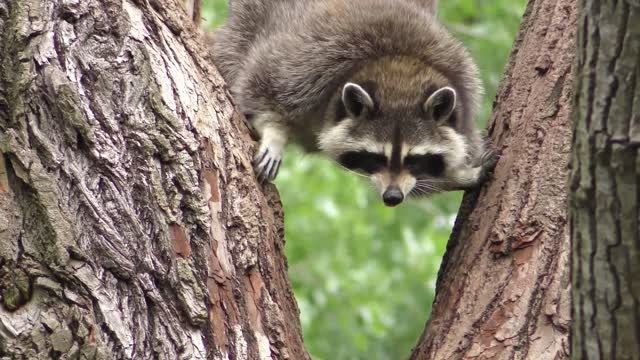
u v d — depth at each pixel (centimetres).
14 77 747
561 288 771
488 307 802
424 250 2167
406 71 1106
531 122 863
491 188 874
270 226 820
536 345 765
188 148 771
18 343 680
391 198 1068
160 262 726
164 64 807
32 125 730
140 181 744
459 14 1917
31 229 707
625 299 517
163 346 706
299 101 1080
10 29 764
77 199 718
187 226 750
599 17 495
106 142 741
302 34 1118
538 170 834
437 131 1086
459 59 1146
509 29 1808
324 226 1992
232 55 1188
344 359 1722
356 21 1123
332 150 1117
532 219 814
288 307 818
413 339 1764
